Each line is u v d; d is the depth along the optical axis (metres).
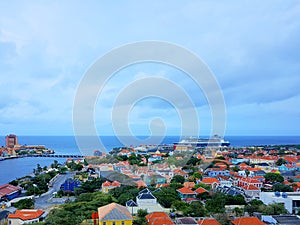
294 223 46.72
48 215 51.78
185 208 53.72
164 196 58.75
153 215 47.06
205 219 45.25
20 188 90.06
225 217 48.00
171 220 45.78
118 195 60.81
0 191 80.12
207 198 62.94
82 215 47.75
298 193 63.25
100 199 56.34
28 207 64.25
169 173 72.25
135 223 44.81
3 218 54.31
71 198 75.31
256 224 44.41
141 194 57.72
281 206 53.50
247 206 53.66
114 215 40.72
